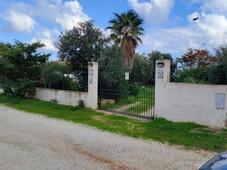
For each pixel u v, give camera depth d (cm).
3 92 2155
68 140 808
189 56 2858
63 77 1731
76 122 1098
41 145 748
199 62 2748
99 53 1914
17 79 1900
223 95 936
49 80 1792
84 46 2041
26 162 605
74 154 670
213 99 961
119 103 1492
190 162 620
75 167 577
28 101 1734
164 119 1091
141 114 1265
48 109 1445
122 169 571
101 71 1527
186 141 795
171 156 663
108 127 990
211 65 1182
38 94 1861
